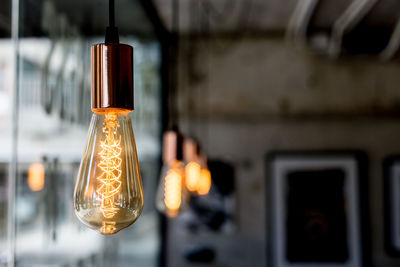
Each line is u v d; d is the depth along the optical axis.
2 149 1.51
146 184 3.17
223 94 3.83
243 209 3.75
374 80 3.77
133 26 2.75
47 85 1.50
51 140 1.53
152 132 3.37
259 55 3.83
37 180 1.45
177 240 3.76
